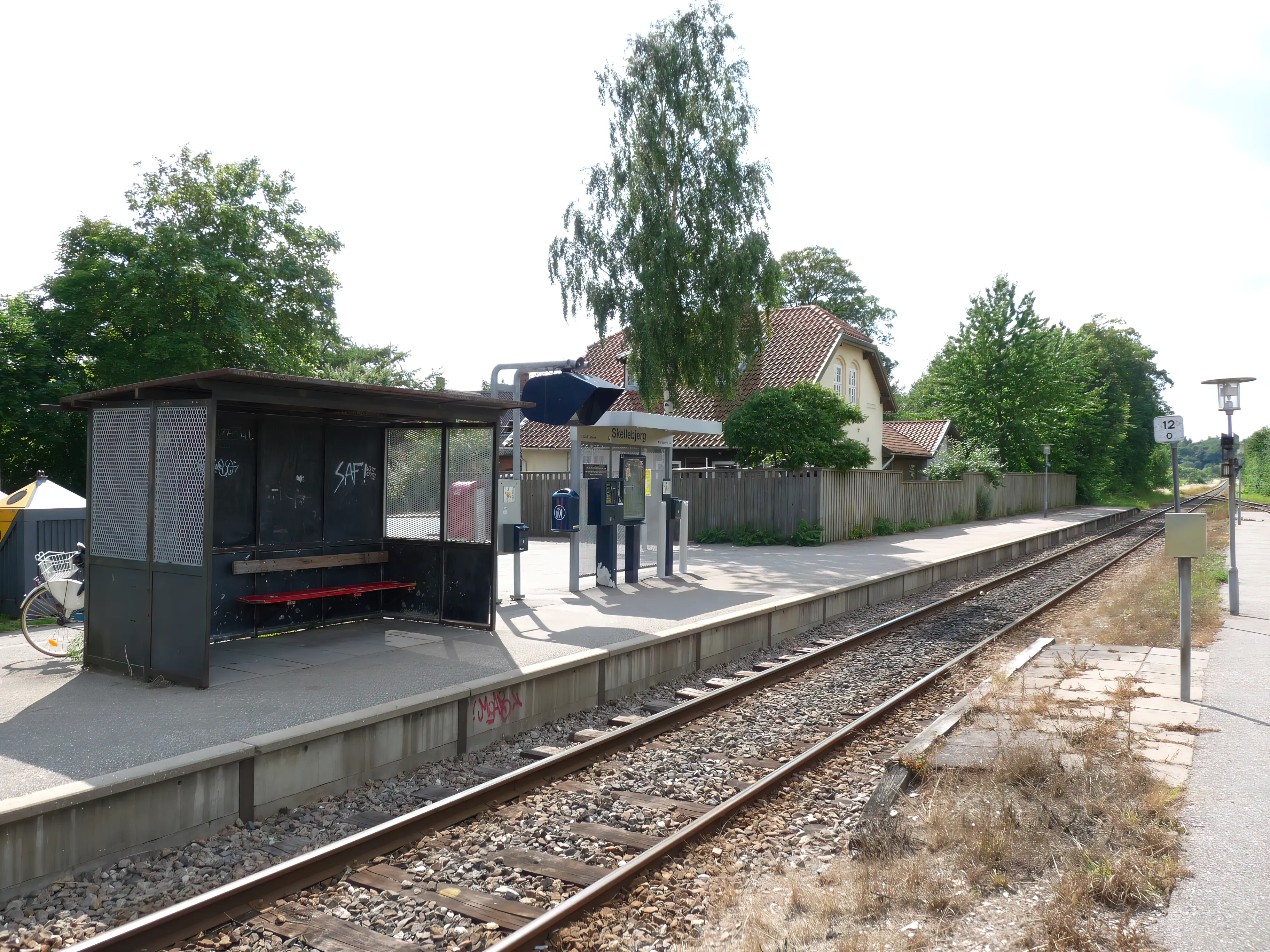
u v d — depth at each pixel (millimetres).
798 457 22719
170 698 6809
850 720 8055
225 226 26516
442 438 10367
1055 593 16688
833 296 57875
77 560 8734
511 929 4219
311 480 9938
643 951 4035
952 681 9438
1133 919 3920
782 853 5148
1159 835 4676
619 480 13727
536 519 25922
